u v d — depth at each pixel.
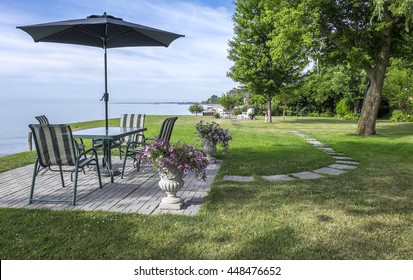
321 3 11.07
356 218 3.52
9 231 3.08
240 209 3.79
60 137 3.96
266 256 2.69
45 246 2.79
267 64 19.31
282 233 3.10
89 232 3.07
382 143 10.16
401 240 2.98
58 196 4.30
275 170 5.97
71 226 3.22
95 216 3.49
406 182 5.15
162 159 3.61
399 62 22.84
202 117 26.39
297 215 3.60
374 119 12.70
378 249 2.81
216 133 6.50
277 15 12.14
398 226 3.31
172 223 3.32
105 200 4.14
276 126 17.94
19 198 4.20
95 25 5.48
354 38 11.84
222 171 5.82
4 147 9.64
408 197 4.34
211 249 2.78
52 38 6.01
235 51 19.98
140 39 6.39
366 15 11.69
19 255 2.65
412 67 23.42
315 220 3.45
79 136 4.90
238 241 2.93
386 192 4.57
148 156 3.72
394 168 6.31
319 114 30.94
